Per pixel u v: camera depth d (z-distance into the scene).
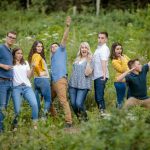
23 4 34.09
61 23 25.47
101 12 29.70
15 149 8.55
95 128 7.43
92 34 20.62
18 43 19.28
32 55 10.88
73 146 7.46
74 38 19.83
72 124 10.85
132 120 7.55
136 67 10.25
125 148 6.89
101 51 11.12
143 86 10.31
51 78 10.95
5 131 9.28
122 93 11.12
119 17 26.16
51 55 11.06
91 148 6.96
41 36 20.06
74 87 11.06
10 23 26.38
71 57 16.97
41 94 10.96
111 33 22.45
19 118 10.20
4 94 9.98
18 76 10.32
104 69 11.05
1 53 9.92
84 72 11.01
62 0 32.22
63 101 10.78
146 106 10.41
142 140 7.13
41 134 8.91
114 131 7.23
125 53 17.56
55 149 8.20
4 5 31.27
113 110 7.60
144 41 19.05
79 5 32.25
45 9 30.66
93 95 12.62
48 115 10.82
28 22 27.00
